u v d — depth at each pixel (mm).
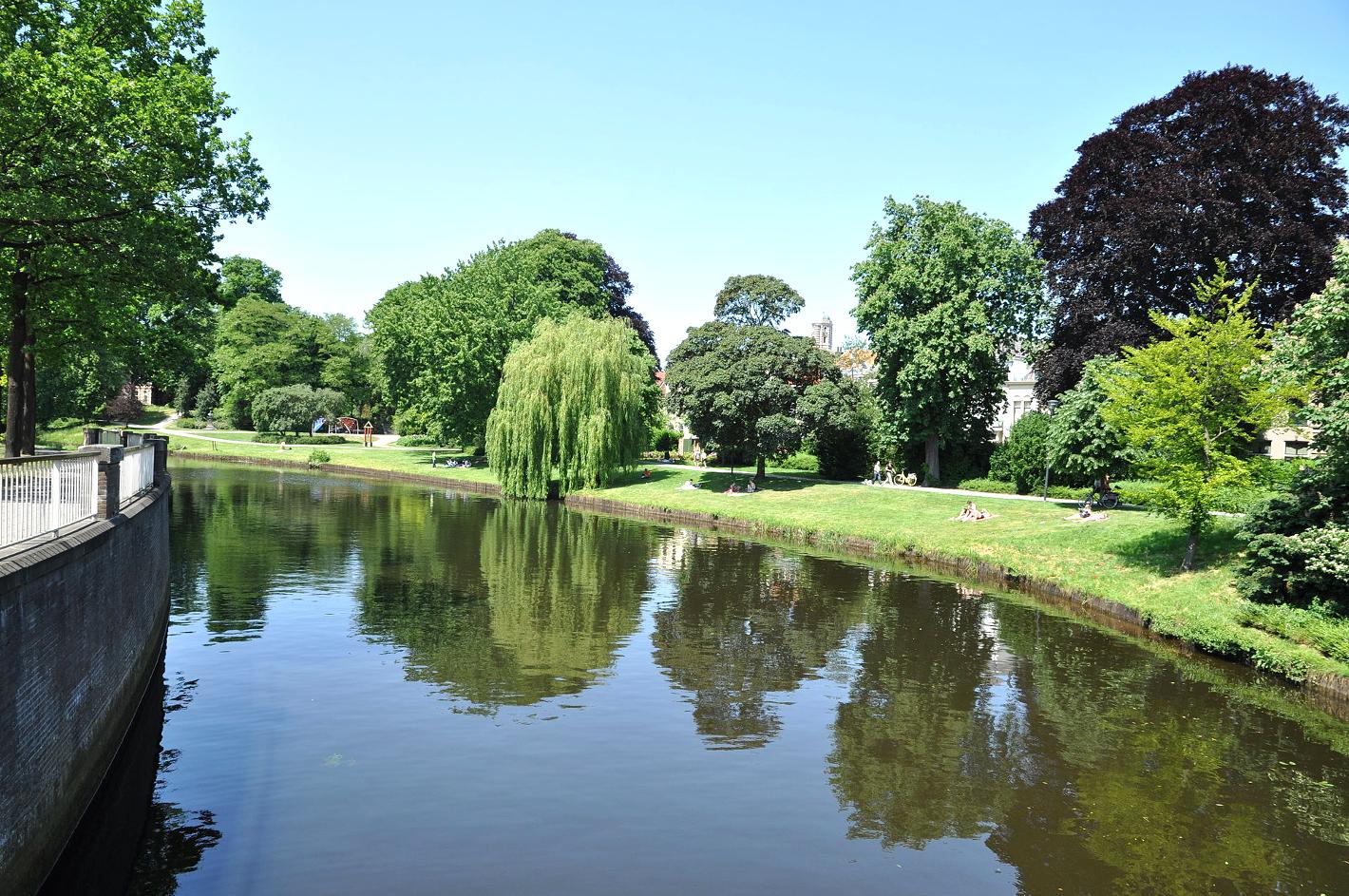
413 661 19516
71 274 21109
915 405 46781
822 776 14062
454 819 12086
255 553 32594
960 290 46000
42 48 19531
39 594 9273
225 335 104750
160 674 18031
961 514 37531
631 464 55250
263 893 10047
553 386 55094
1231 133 41688
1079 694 18484
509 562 32750
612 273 85062
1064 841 12148
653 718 16438
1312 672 18578
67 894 9789
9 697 8320
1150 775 14383
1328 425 19922
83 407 75750
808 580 30672
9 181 17938
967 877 11109
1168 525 29000
